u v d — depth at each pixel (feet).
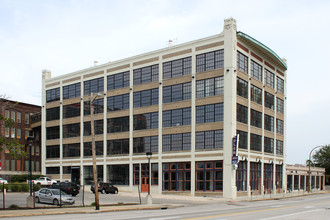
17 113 257.55
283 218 69.46
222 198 144.25
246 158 159.94
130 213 83.05
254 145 169.37
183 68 167.12
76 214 80.94
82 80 208.95
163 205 106.63
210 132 155.33
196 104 160.76
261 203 123.34
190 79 163.84
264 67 183.52
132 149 181.57
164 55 174.29
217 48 156.76
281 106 203.21
